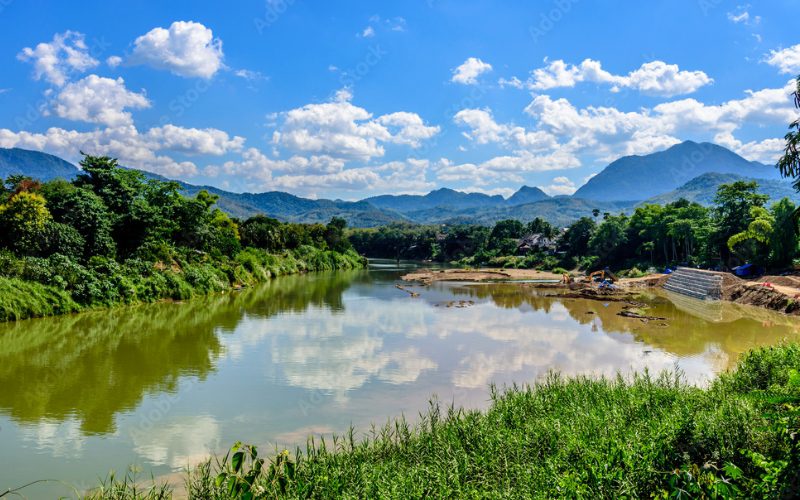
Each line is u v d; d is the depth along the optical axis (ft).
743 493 18.67
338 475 25.55
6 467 34.04
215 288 134.72
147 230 128.88
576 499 20.33
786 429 20.34
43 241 101.35
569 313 104.47
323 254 263.29
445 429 32.73
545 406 36.14
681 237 196.75
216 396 48.70
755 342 73.97
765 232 144.46
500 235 369.71
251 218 259.60
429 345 71.36
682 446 24.13
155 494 27.48
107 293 100.42
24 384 52.26
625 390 38.01
